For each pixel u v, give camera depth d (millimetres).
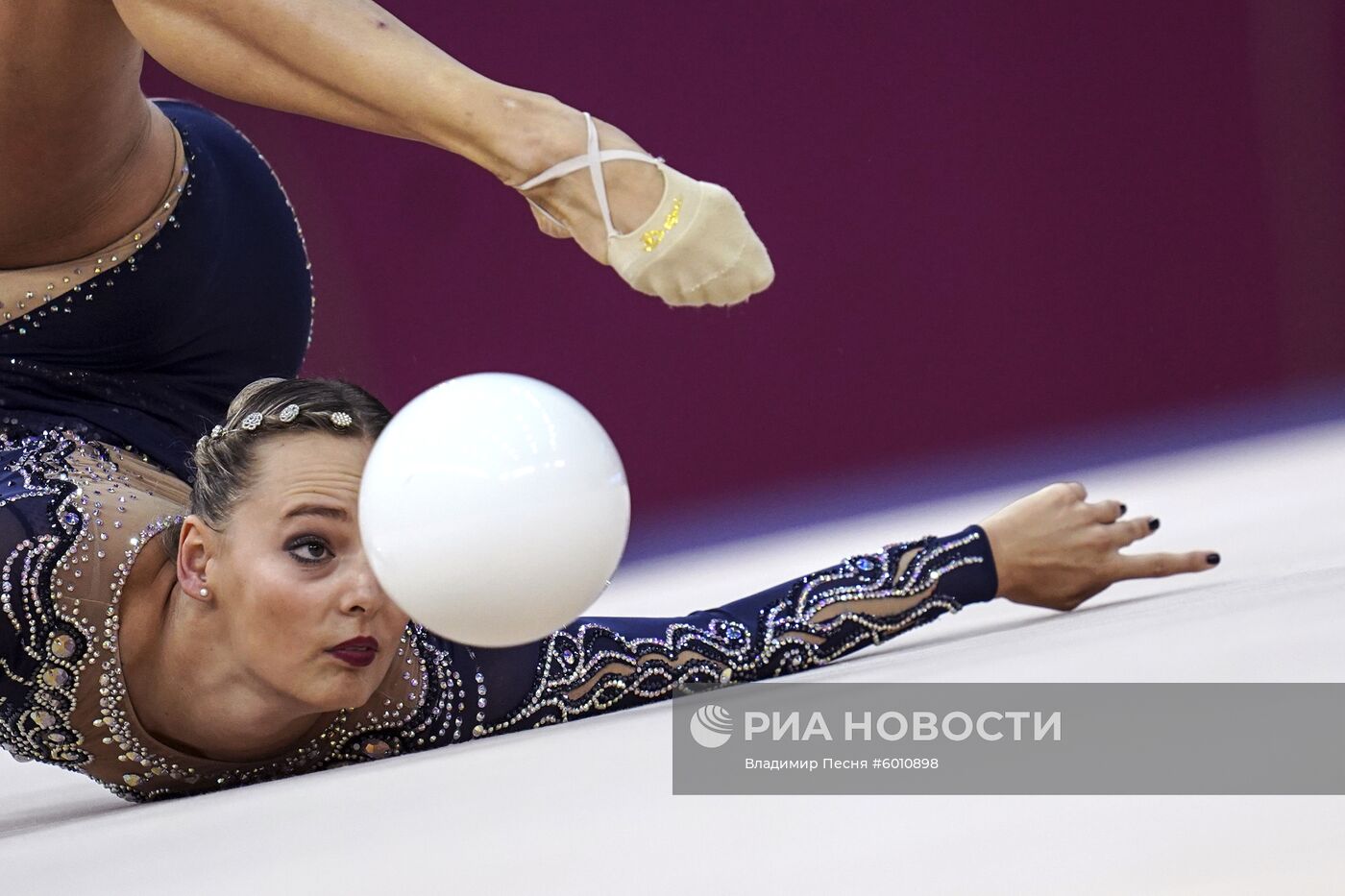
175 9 5125
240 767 7074
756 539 22125
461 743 7133
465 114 4945
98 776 7117
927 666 6410
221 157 8609
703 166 24891
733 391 25016
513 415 4953
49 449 7223
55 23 6668
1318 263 26281
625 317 24688
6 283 7742
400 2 23641
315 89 5113
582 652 7453
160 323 8164
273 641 6320
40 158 7219
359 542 6371
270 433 6434
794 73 24969
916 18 25234
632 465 24766
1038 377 25797
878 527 20000
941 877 3045
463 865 3811
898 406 25453
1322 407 24422
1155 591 8781
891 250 25359
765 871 3311
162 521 6883
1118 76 25875
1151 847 3033
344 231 23594
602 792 4559
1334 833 2943
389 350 23922
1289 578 7602
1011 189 25641
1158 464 21438
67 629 6539
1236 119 26141
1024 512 8445
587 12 24406
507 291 24312
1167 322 26156
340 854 4246
